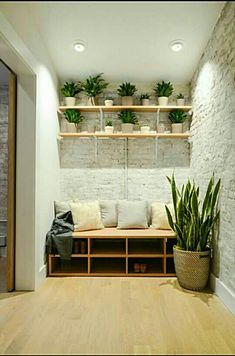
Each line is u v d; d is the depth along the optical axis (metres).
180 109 4.00
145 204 3.87
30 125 2.93
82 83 4.08
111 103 3.97
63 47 3.29
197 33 3.03
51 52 3.39
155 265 3.66
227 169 2.59
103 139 4.22
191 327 2.15
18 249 2.90
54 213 3.74
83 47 3.27
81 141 4.21
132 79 4.05
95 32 3.00
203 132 3.39
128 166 4.21
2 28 2.16
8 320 2.25
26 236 2.90
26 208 2.91
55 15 2.73
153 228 3.73
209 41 3.10
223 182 2.70
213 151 3.01
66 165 4.21
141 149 4.21
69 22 2.84
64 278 3.26
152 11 2.66
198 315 2.35
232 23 2.45
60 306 2.51
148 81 4.11
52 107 3.65
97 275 3.33
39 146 3.05
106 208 3.90
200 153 3.54
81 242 3.42
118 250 3.57
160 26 2.89
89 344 1.91
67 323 2.20
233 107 2.46
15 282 2.89
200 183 3.53
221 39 2.73
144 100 3.99
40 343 1.92
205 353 1.81
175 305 2.54
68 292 2.84
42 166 3.18
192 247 2.94
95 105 4.00
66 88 3.96
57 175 3.99
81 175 4.21
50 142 3.55
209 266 2.96
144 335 2.03
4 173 4.55
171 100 4.18
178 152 4.20
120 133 3.94
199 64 3.56
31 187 2.92
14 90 2.92
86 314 2.36
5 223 4.48
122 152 4.22
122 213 3.77
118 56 3.47
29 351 1.83
